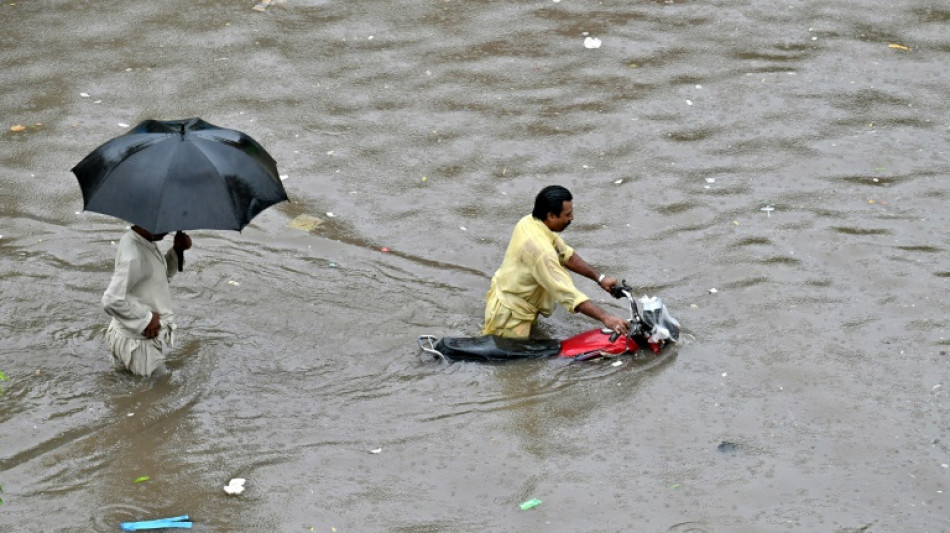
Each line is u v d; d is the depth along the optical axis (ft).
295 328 50.93
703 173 64.28
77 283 53.62
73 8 84.07
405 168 64.85
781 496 40.27
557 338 51.03
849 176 63.87
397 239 58.23
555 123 69.67
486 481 41.27
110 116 69.51
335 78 74.90
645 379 47.44
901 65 76.69
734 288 53.78
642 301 48.96
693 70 76.07
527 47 79.25
